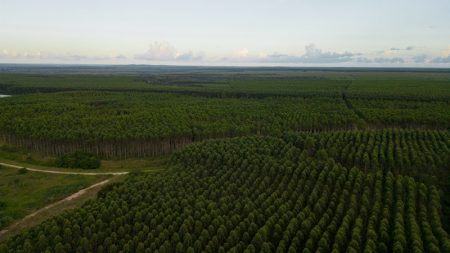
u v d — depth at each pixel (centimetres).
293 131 12788
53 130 11925
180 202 7069
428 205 6794
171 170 8875
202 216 6372
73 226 6062
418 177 8125
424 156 8738
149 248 5544
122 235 6053
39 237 5759
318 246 5572
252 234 6034
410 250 5434
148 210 6694
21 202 8012
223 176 8106
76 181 9350
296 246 5619
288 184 7700
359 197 7112
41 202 8025
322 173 7762
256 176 8200
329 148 9562
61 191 8556
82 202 7925
